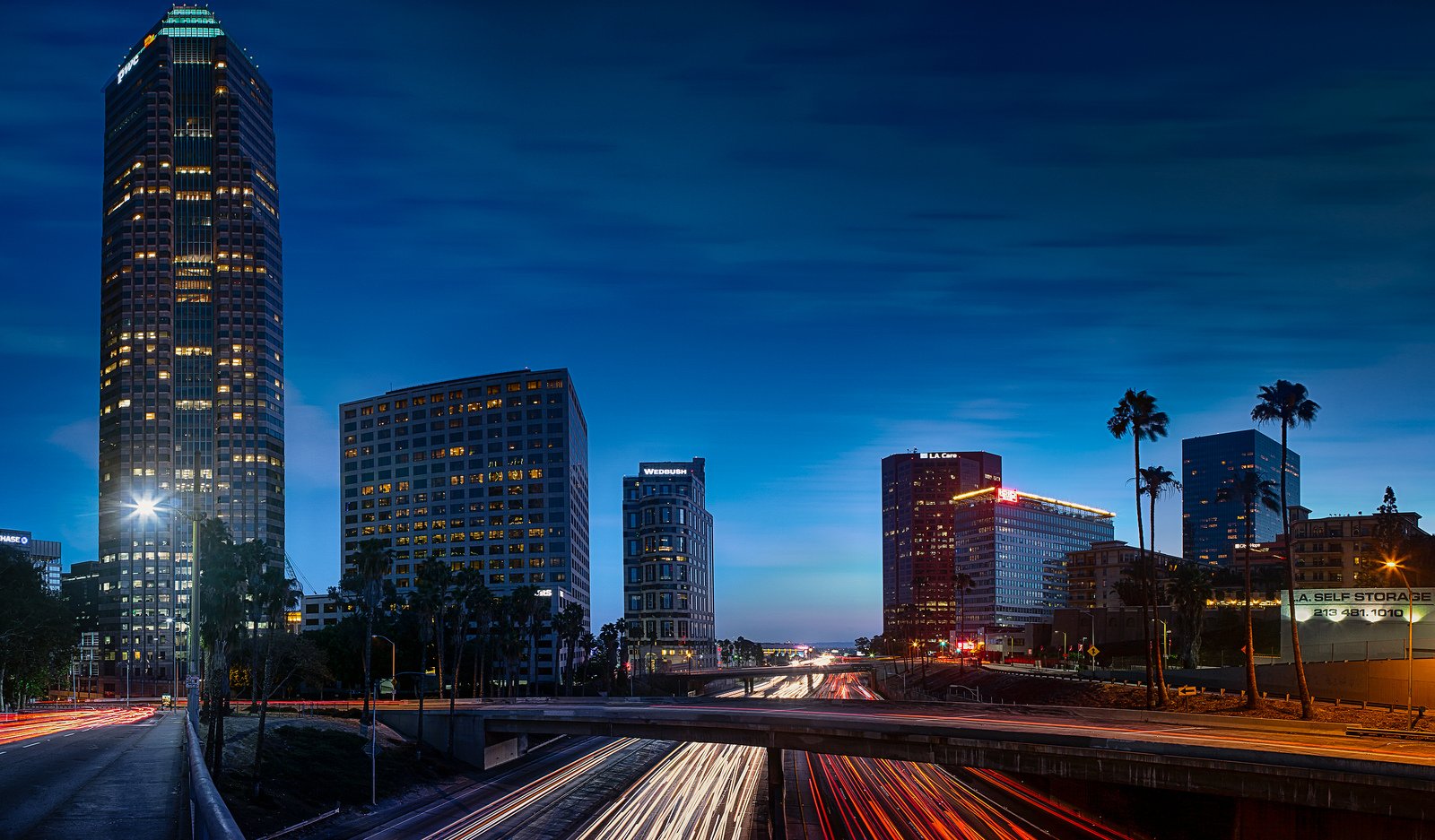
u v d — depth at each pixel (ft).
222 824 33.91
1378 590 388.57
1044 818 288.92
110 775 142.92
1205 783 206.59
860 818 293.02
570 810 306.96
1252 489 317.22
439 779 358.64
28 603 420.77
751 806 314.55
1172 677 397.39
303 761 327.06
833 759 434.71
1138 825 255.70
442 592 490.49
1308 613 400.06
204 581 294.05
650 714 337.11
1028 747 238.48
